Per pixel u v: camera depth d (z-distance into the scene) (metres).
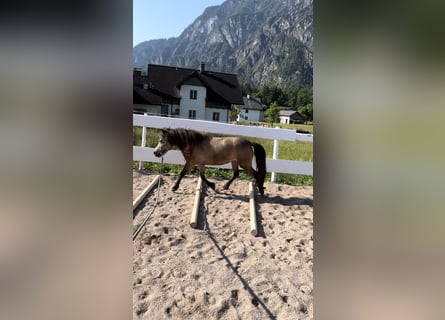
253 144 4.31
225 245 3.04
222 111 20.36
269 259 2.82
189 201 4.06
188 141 4.10
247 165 4.31
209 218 3.61
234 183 4.94
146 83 19.11
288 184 5.28
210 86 20.06
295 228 3.48
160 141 4.04
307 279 2.53
